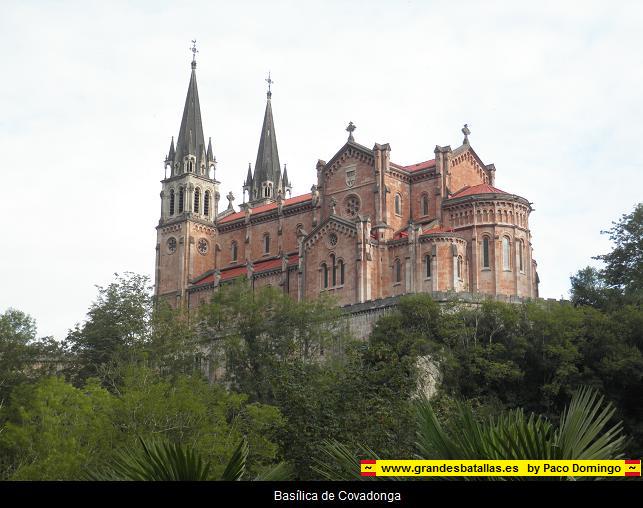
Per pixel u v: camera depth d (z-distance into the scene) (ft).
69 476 198.29
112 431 222.28
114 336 384.47
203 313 392.47
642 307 338.95
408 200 446.60
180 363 365.61
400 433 142.82
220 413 246.47
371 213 437.99
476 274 407.64
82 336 384.06
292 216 496.64
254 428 224.94
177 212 532.32
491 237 409.90
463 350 319.88
